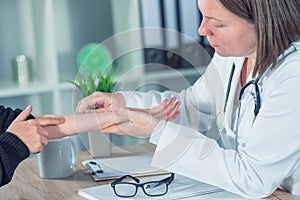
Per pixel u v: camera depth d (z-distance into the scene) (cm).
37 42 342
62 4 353
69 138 168
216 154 153
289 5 146
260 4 144
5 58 345
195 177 154
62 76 347
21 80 335
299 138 145
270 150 147
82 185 160
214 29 150
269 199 147
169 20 339
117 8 355
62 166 166
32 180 166
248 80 169
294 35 149
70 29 357
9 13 343
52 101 334
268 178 147
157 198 146
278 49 149
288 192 153
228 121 177
